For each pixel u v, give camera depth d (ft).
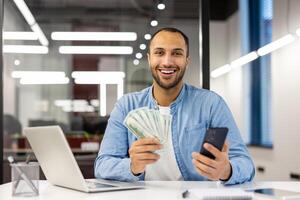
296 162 11.84
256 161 15.71
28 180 4.18
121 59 17.72
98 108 17.16
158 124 4.64
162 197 3.97
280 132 13.23
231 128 5.54
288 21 12.57
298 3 11.71
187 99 5.95
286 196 3.77
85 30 17.21
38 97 19.72
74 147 12.00
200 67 8.89
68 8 16.84
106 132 5.71
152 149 4.65
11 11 12.46
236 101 19.36
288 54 12.59
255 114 16.52
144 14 15.65
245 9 17.88
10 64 17.12
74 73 19.39
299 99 11.70
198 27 9.05
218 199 3.68
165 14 12.12
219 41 20.53
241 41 18.38
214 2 20.62
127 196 4.03
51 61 19.17
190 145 5.68
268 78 14.98
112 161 5.15
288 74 12.59
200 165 4.30
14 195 4.17
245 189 4.31
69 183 4.46
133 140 5.41
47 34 16.84
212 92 6.02
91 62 19.11
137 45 16.71
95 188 4.35
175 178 5.65
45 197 4.06
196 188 4.46
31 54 18.56
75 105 19.20
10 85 17.42
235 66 19.26
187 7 9.90
